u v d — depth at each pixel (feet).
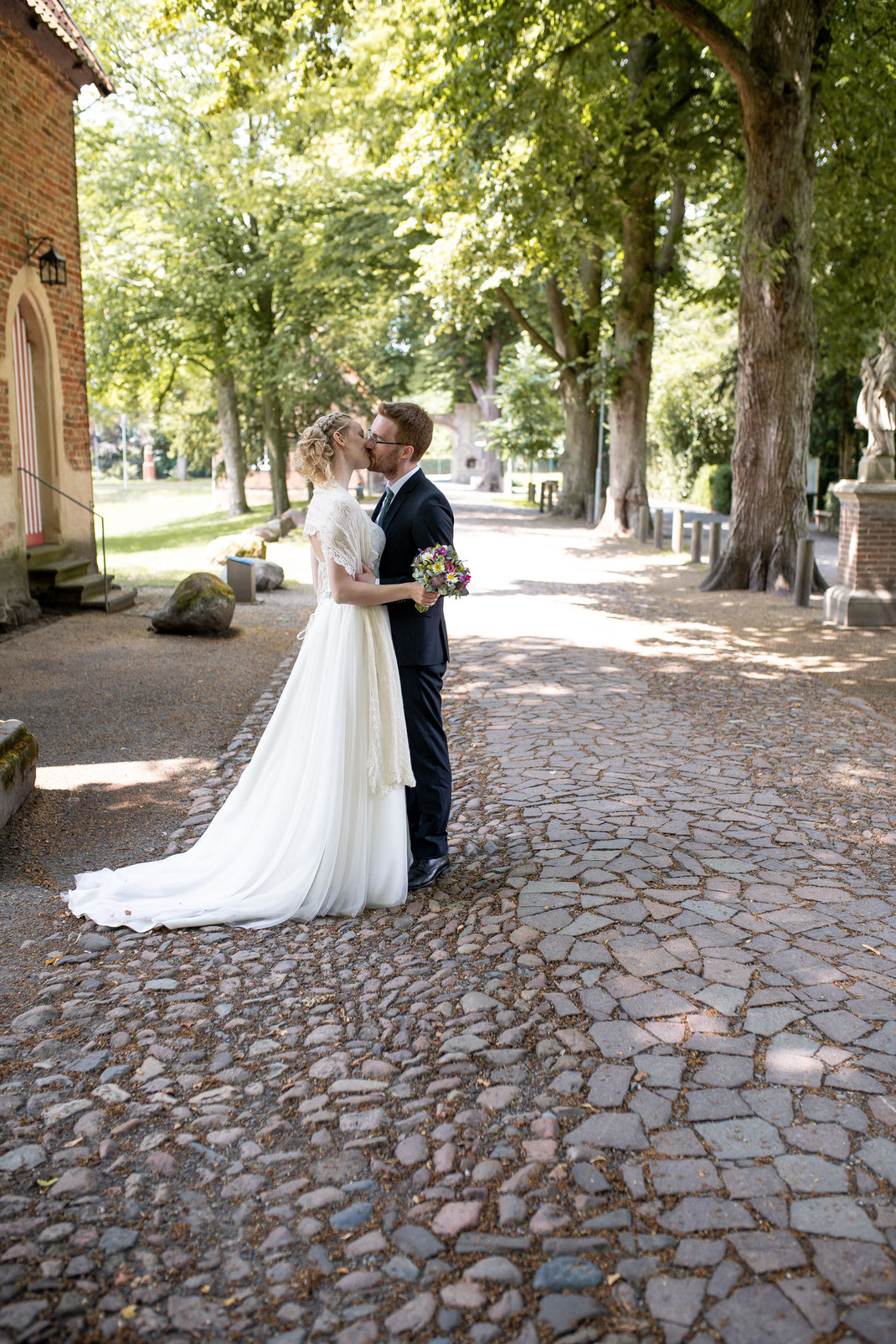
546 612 40.29
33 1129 8.92
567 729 22.66
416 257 66.90
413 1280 7.11
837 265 61.21
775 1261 7.11
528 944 12.16
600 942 12.10
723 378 118.21
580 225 61.31
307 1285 7.11
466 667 29.60
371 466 13.82
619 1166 8.16
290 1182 8.15
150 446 235.20
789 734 22.48
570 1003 10.73
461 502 127.03
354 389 93.04
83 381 42.14
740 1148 8.33
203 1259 7.38
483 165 50.11
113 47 71.20
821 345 68.18
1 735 17.49
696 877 14.10
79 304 41.47
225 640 33.58
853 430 92.68
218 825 14.61
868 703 25.76
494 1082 9.40
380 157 67.77
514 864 14.74
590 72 49.96
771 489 46.19
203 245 85.87
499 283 68.18
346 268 81.97
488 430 123.85
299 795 13.73
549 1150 8.38
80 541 41.83
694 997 10.78
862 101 48.65
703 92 60.80
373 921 13.20
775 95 41.68
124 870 14.57
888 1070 9.39
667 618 39.40
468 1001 10.87
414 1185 8.10
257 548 51.80
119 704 24.77
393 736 13.48
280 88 67.15
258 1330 6.73
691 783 18.66
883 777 19.26
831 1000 10.68
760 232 43.68
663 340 121.60
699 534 57.82
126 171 82.43
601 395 74.74
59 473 39.88
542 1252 7.29
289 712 14.12
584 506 95.14
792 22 41.22
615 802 17.37
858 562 37.40
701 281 110.73
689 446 130.41
